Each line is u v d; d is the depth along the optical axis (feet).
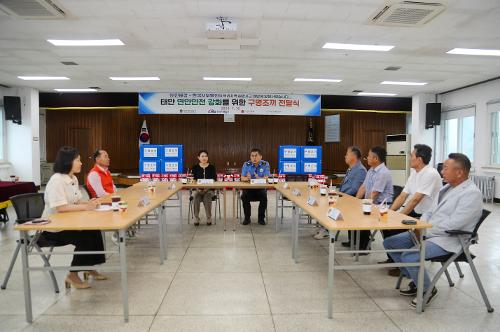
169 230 16.48
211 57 19.43
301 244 14.11
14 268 11.35
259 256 12.51
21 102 28.73
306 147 19.54
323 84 26.99
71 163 9.72
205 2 12.32
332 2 12.26
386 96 32.81
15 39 16.26
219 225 17.56
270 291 9.48
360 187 13.73
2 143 28.71
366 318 7.99
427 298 8.39
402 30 14.99
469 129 28.04
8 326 7.67
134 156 37.76
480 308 8.51
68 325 7.70
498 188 24.88
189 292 9.42
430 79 25.09
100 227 7.72
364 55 18.92
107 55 19.02
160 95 30.37
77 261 9.37
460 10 12.83
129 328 7.56
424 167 10.59
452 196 8.60
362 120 37.58
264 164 18.28
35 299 9.02
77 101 31.60
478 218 8.23
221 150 38.11
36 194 10.48
